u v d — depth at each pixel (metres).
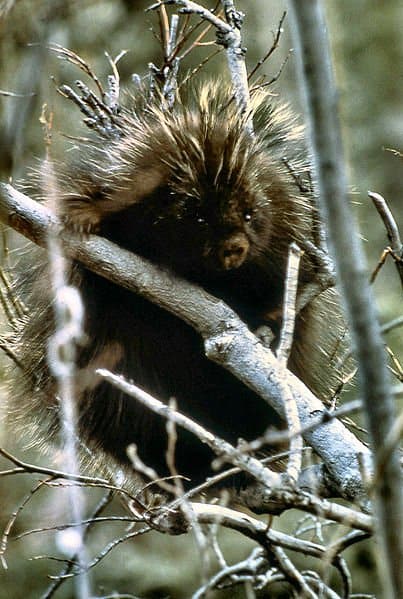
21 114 5.06
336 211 4.06
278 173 7.73
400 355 12.54
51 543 11.50
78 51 9.94
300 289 7.38
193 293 6.41
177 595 11.42
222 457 4.56
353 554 11.20
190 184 7.10
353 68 18.69
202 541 5.07
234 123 7.35
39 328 7.73
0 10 5.15
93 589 11.28
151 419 7.75
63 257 6.74
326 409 5.80
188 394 7.86
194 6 7.54
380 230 16.34
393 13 19.17
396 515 3.90
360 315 3.98
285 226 7.55
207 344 6.23
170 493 7.71
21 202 6.50
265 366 6.05
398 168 17.61
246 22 16.39
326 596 6.31
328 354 8.33
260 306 7.59
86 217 6.95
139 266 6.53
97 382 7.57
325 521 7.50
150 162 7.25
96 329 7.49
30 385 7.96
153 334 7.62
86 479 6.18
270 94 8.00
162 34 8.41
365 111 18.33
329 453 5.62
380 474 3.86
